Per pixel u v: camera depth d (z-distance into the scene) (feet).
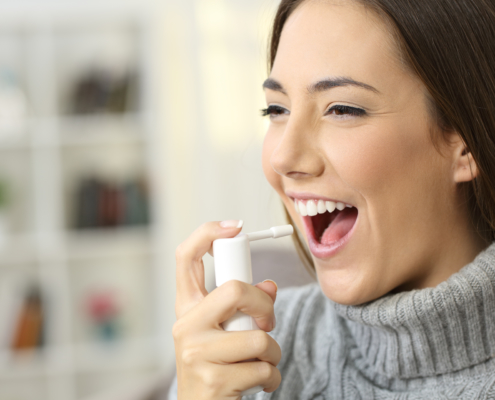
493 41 2.10
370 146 2.02
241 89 6.98
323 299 2.94
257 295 1.86
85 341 8.00
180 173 7.53
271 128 2.45
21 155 7.89
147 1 7.66
